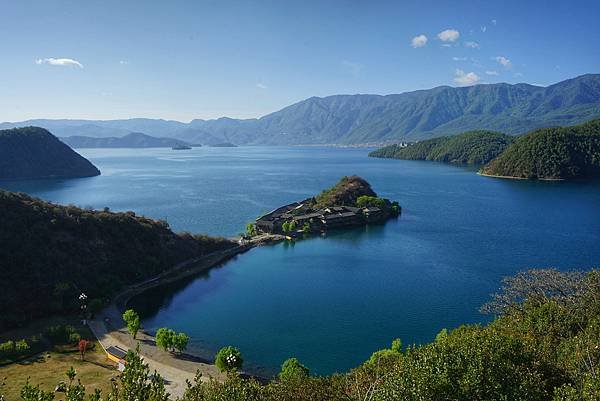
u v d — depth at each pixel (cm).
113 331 6281
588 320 3819
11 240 7312
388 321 6831
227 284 8694
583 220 14050
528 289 4906
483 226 13475
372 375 3612
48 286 7056
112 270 8269
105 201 18075
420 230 13125
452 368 2589
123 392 1762
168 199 18912
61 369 4997
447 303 7512
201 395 2481
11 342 5331
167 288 8481
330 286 8456
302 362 5625
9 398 4234
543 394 2581
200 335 6406
